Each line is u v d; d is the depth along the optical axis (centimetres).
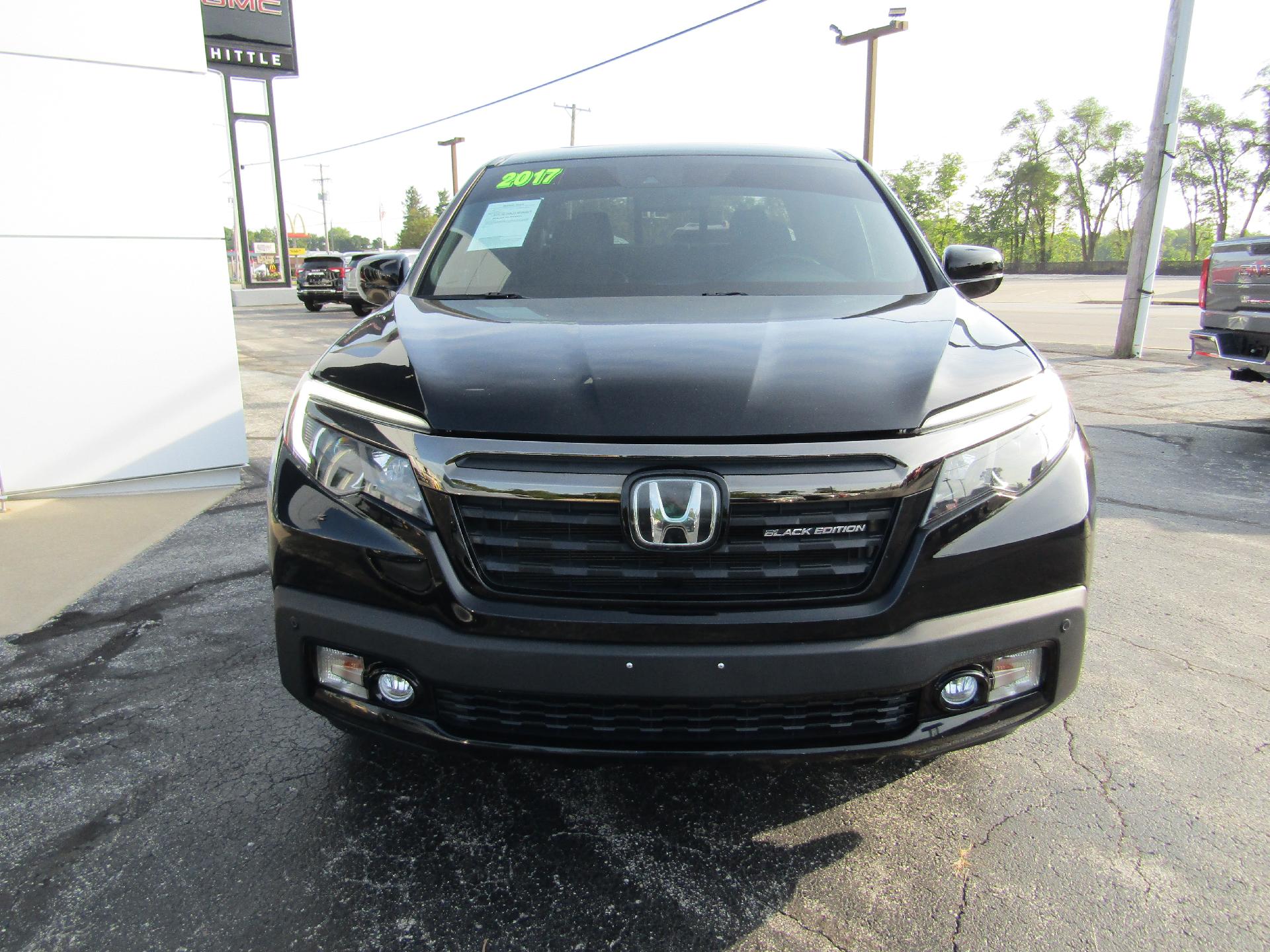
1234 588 363
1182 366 1013
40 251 470
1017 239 7962
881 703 179
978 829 212
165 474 514
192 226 500
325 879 198
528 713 180
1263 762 240
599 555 171
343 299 2362
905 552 174
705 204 292
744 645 170
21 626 331
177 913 187
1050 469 189
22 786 232
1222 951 174
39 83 459
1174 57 1016
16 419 479
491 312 236
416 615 179
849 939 179
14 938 180
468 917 186
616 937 180
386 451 182
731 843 209
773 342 201
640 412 172
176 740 254
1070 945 176
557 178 312
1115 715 264
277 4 2903
